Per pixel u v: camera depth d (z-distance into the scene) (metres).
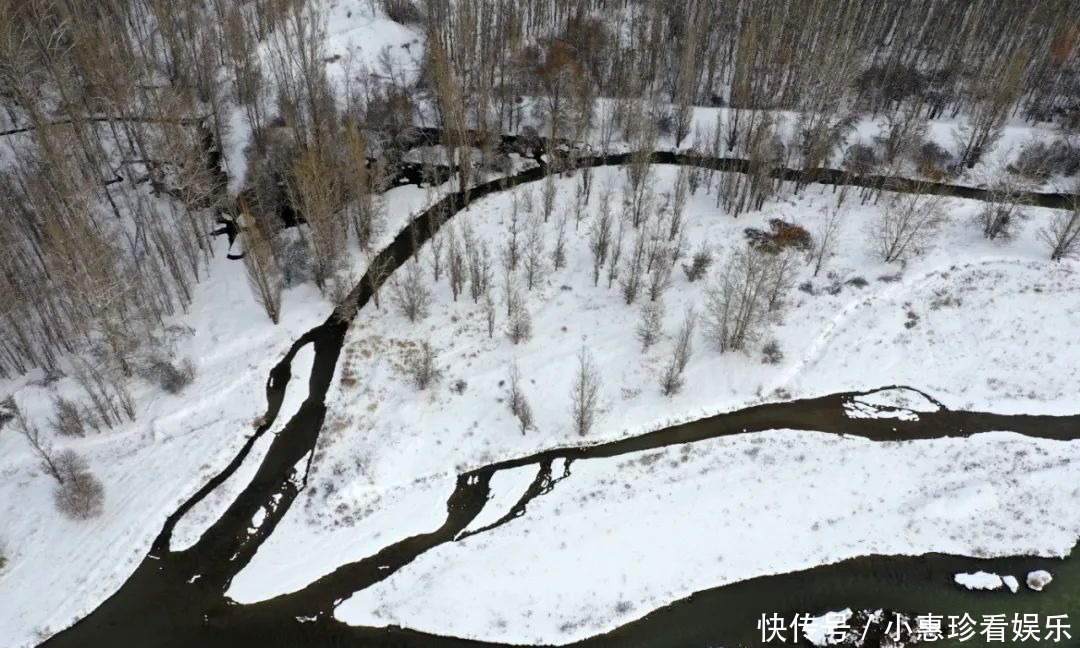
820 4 92.88
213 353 66.62
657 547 54.59
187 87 84.62
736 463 60.41
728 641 49.50
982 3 99.25
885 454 61.16
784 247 76.69
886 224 74.00
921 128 85.75
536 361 66.88
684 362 63.94
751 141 86.25
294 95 86.56
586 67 98.38
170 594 51.94
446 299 71.88
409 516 56.72
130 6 95.38
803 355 68.25
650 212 80.38
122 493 56.91
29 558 53.03
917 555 54.38
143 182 80.88
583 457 61.00
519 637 49.91
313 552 54.38
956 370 67.50
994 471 59.78
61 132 68.44
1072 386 66.06
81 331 64.12
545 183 81.94
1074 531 55.75
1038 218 80.94
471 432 62.00
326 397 64.38
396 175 87.12
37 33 74.56
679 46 100.69
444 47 90.88
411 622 50.56
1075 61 97.75
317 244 68.38
